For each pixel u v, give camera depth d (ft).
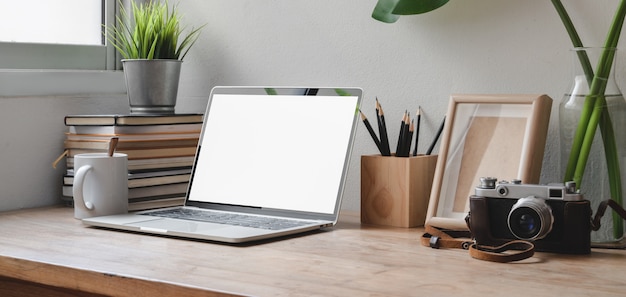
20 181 5.43
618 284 3.11
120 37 5.85
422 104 5.00
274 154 4.87
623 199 3.96
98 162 4.75
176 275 3.29
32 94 5.47
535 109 4.18
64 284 3.53
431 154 4.95
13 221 4.80
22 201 5.44
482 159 4.33
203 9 5.98
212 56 5.96
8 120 5.35
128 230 4.40
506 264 3.51
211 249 3.88
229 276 3.27
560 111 4.09
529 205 3.64
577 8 4.42
